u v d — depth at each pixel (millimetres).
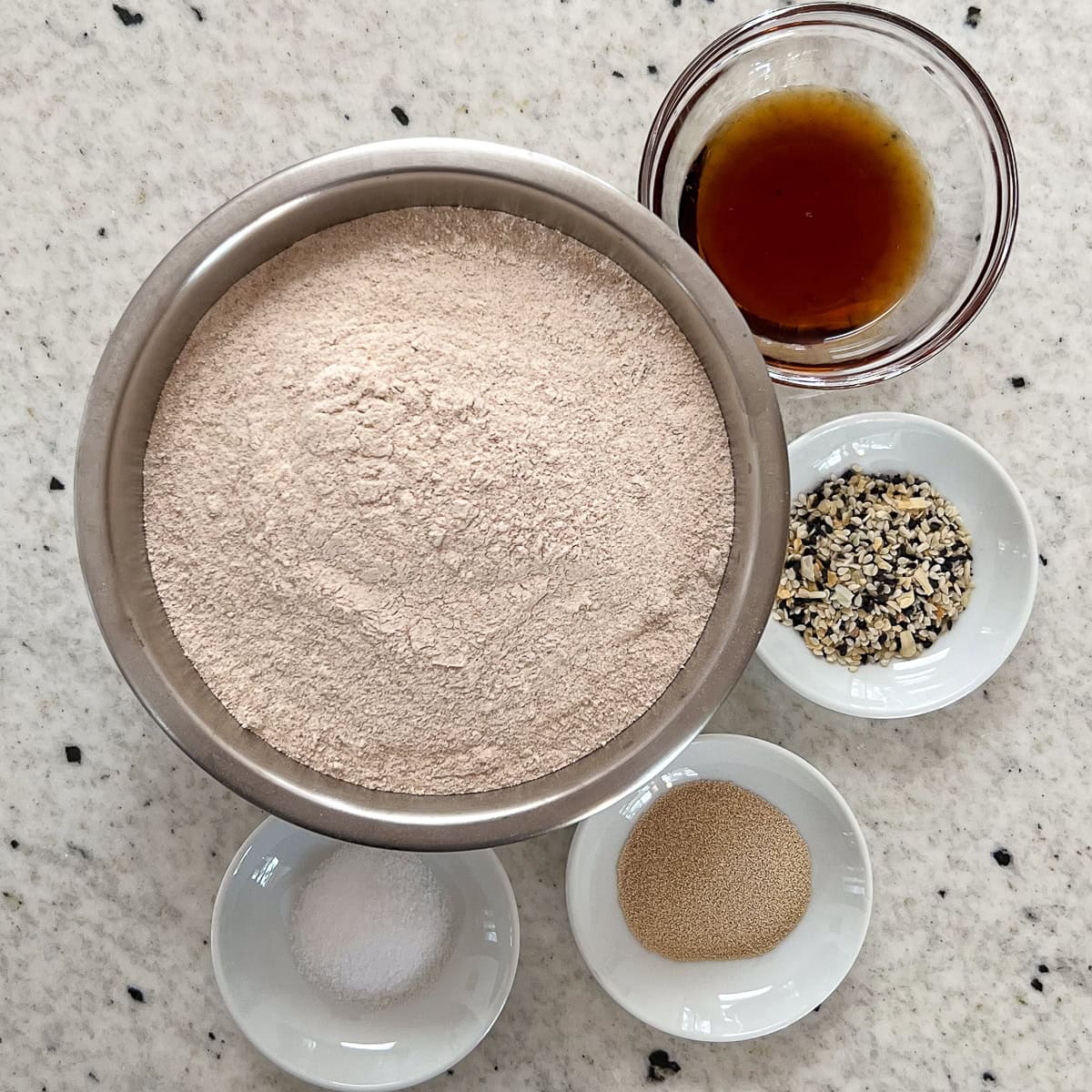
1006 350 367
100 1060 361
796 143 335
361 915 349
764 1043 370
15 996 361
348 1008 356
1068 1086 367
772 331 339
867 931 363
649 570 289
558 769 293
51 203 352
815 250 336
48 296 353
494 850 364
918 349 332
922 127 334
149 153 351
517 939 345
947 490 362
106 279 353
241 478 278
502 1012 367
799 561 361
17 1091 359
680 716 285
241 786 278
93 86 350
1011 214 325
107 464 272
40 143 351
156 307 270
